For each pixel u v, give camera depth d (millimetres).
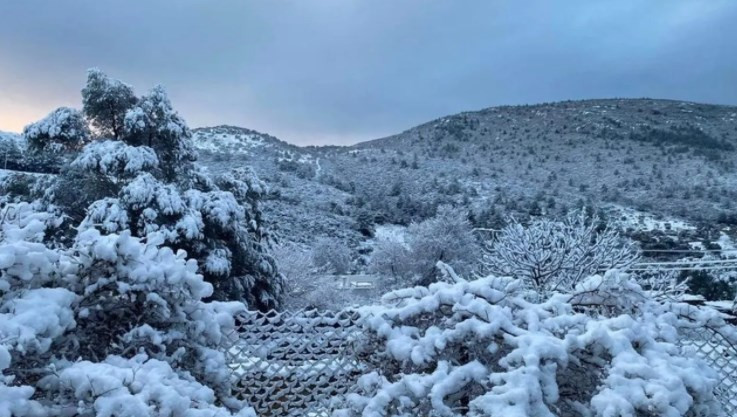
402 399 2799
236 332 3494
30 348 2576
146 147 12094
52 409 2420
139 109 12523
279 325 3646
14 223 3297
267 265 13781
